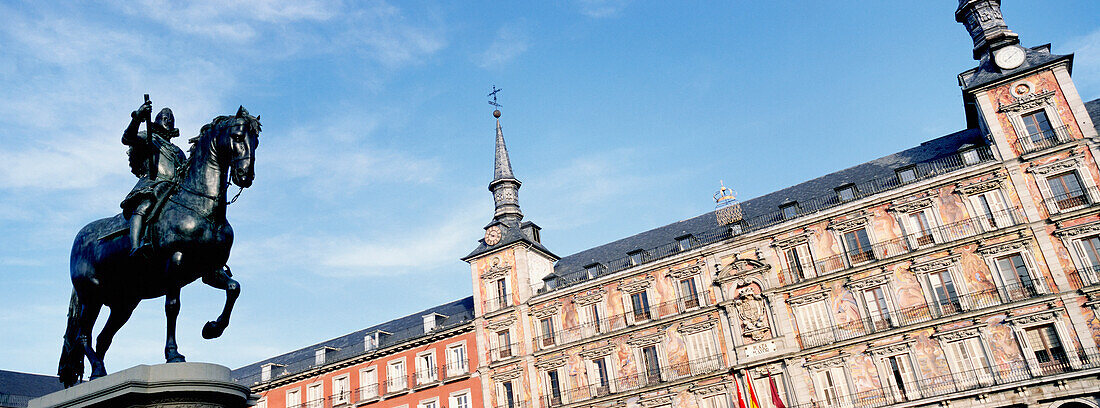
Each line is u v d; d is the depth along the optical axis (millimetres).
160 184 12836
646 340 51188
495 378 55406
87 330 13469
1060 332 39344
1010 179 43438
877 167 52094
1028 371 39438
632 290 53250
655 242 57781
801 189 54688
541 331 55531
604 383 52094
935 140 51562
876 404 42656
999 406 39500
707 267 51000
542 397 53406
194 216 12375
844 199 48844
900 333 43281
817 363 45000
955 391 40812
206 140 13023
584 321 54031
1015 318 40625
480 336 57281
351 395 61750
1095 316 38875
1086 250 40562
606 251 60688
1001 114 44875
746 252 49938
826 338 45438
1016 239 42062
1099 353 38125
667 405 49062
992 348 40844
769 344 46875
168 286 12375
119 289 13289
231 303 12586
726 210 55312
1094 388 37344
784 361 45938
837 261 46781
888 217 46281
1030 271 41250
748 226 51562
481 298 58688
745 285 48906
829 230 47688
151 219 12570
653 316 51688
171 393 11398
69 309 13719
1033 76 44594
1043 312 40094
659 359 50406
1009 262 42219
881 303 44812
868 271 45438
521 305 56625
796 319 46781
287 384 65438
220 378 12039
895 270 44781
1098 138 41750
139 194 12562
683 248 53375
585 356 52781
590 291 54594
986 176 44094
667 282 52125
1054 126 43188
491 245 60531
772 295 47812
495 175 69188
